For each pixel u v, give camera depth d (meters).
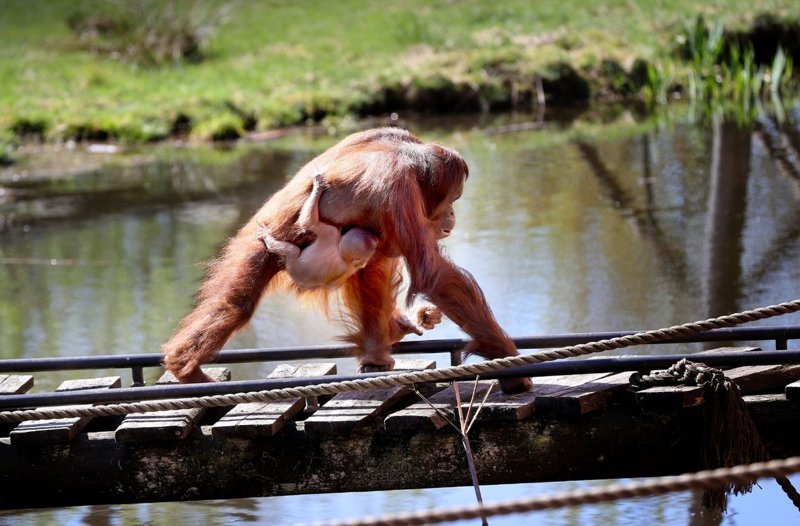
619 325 10.99
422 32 30.80
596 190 16.55
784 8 29.06
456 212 15.73
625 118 22.69
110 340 11.35
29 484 6.54
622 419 6.28
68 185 19.47
